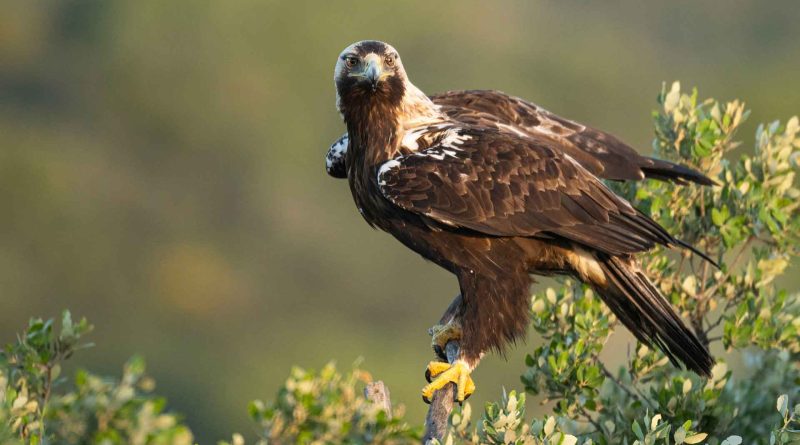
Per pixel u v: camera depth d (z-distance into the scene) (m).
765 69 40.75
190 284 32.28
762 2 42.12
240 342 30.31
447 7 39.94
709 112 9.13
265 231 34.16
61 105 39.69
